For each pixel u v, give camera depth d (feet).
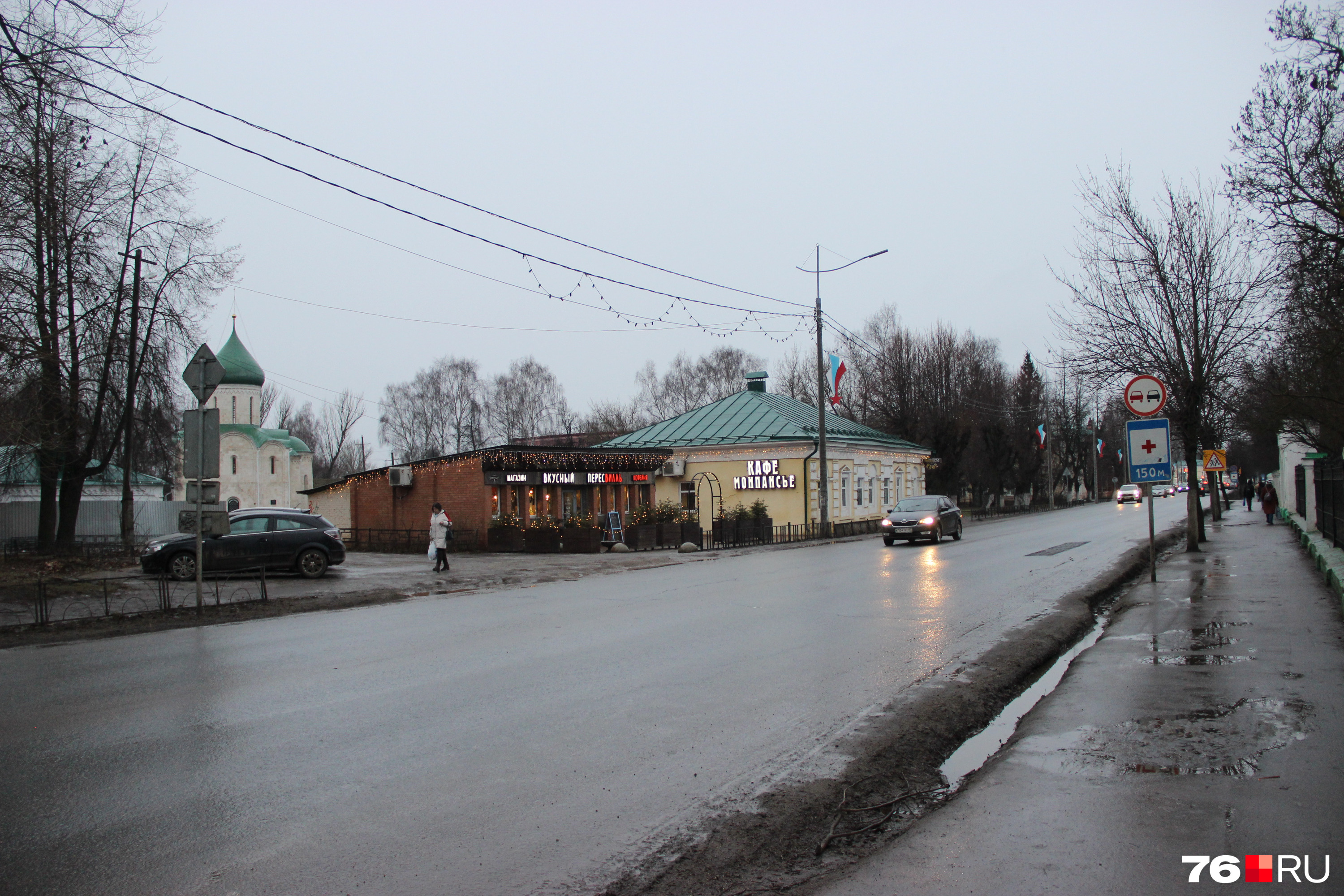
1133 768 18.19
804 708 23.62
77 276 79.66
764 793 17.19
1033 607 42.39
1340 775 17.38
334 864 14.11
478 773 18.54
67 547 89.45
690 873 13.91
